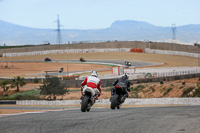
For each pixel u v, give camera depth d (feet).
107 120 91.81
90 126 79.82
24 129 76.54
